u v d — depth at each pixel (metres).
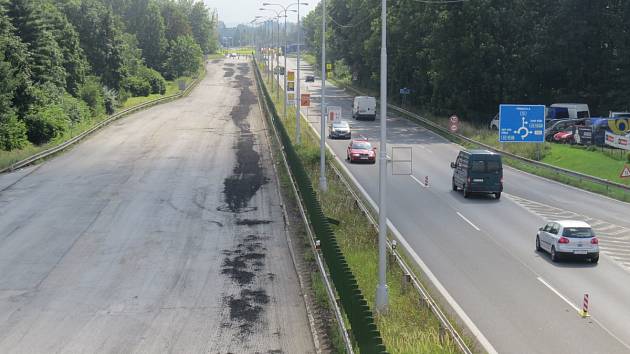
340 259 18.45
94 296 20.84
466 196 37.94
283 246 26.70
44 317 19.03
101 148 53.22
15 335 17.67
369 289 20.94
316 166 45.00
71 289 21.50
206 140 58.34
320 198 34.62
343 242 26.44
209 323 18.58
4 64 51.19
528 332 17.92
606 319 18.97
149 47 135.00
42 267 23.84
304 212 30.47
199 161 47.66
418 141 63.72
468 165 37.56
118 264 24.28
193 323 18.58
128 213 32.25
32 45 64.12
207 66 174.75
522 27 71.62
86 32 88.69
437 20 75.00
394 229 29.91
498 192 37.72
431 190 40.56
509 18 71.31
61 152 50.84
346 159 52.31
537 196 39.03
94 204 34.03
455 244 27.56
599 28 69.69
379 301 19.02
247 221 30.86
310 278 22.61
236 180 40.91
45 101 58.44
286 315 19.17
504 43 72.50
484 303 20.31
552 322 18.70
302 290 21.33
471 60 72.44
